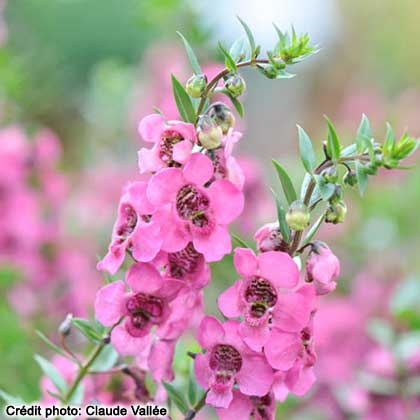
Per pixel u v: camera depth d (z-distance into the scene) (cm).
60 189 73
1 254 69
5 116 78
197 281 40
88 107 106
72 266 71
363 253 88
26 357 59
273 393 40
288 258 38
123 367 44
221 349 39
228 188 39
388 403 57
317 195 40
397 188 93
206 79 40
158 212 39
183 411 42
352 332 67
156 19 80
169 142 40
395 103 117
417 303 63
